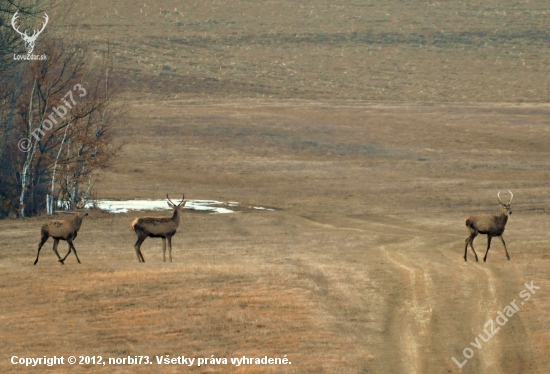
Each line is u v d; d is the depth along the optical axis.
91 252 113.50
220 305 79.69
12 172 172.88
